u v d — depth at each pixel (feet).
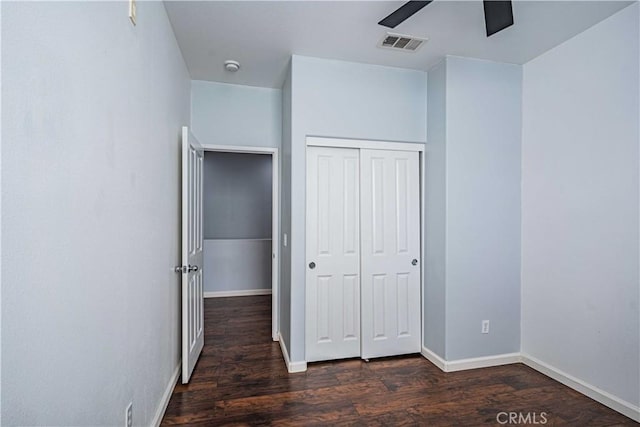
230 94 10.88
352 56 8.98
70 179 3.23
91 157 3.63
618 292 7.02
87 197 3.55
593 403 7.31
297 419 6.66
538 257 8.95
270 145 11.18
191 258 8.40
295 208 8.89
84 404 3.50
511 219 9.41
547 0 6.54
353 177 9.74
